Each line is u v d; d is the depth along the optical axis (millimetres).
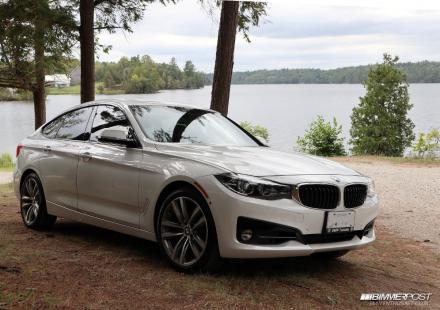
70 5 13602
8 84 16625
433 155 20406
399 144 26906
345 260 6016
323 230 4742
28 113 69625
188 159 5008
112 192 5641
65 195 6301
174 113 6145
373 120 27109
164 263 5270
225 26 10391
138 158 5422
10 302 3961
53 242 6059
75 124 6559
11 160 29344
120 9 14773
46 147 6648
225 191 4598
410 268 5941
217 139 5957
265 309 4156
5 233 6523
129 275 4793
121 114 5945
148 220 5266
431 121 56375
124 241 6219
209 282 4660
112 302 4102
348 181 4996
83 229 6902
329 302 4457
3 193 11055
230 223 4562
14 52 14016
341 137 22219
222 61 10414
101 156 5805
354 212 4973
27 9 12805
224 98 10477
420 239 7562
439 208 10109
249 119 67562
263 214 4527
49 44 13281
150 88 70875
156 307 4047
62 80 17125
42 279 4559
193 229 4879
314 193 4738
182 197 4934
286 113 86125
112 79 57812
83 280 4590
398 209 9984
